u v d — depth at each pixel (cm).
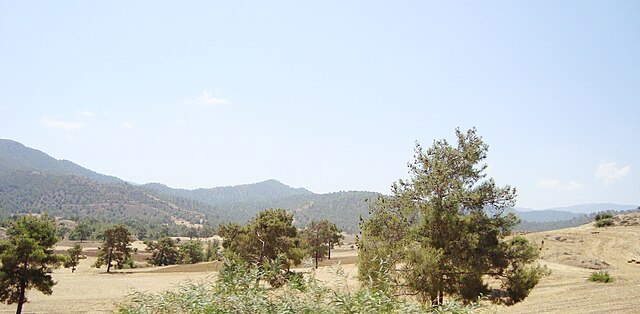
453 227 1343
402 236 1408
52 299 3919
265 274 632
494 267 1406
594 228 7081
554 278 3528
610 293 2633
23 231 2555
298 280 608
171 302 603
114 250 8619
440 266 1255
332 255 9094
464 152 1467
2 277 2411
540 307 2227
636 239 5522
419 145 1530
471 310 619
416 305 604
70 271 8144
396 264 1266
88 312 3102
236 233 3634
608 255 4806
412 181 1510
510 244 1451
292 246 3241
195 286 614
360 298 567
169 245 10869
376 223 1468
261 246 3138
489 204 1458
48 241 2628
